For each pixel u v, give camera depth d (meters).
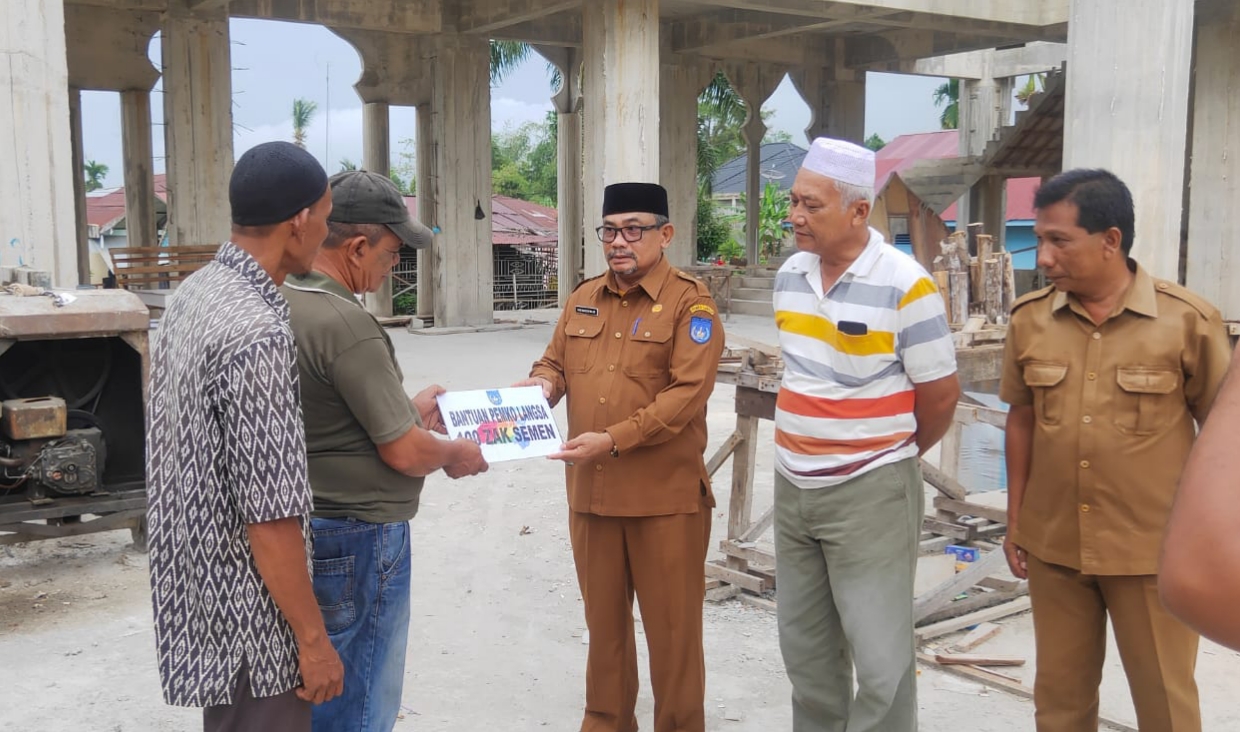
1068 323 3.04
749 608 5.30
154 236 19.19
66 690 4.39
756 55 22.55
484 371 13.52
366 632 2.81
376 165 19.84
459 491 7.59
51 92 8.80
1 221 8.62
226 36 16.19
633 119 13.71
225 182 16.39
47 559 6.17
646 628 3.55
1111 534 2.91
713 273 21.94
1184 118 10.74
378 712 2.86
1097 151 10.80
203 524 2.28
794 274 3.35
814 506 3.23
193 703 2.30
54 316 5.51
